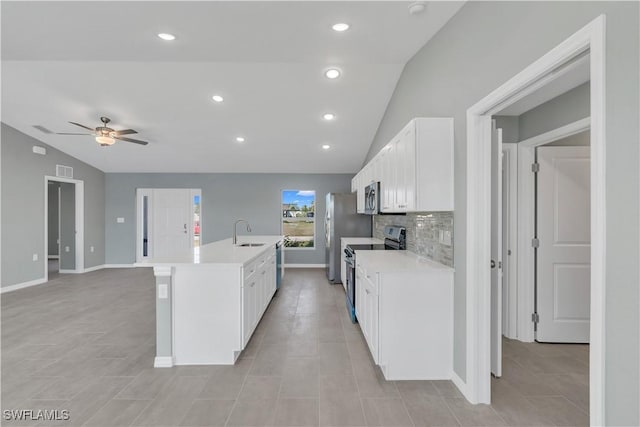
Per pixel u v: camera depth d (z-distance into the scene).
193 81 3.67
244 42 2.68
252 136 5.26
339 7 2.18
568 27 1.27
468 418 1.88
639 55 0.98
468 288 2.08
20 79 3.62
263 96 4.00
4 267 4.92
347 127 4.91
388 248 3.92
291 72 3.48
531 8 1.49
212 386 2.23
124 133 4.33
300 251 7.20
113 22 2.36
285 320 3.64
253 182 7.20
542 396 2.12
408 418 1.88
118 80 3.65
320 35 2.58
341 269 5.52
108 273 6.49
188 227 7.25
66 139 5.48
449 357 2.33
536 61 1.44
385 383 2.28
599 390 1.10
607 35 1.08
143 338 3.09
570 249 2.98
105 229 7.16
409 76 3.21
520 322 3.05
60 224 6.58
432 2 2.12
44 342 2.99
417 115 2.99
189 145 5.66
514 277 3.07
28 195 5.31
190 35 2.56
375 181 3.96
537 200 3.00
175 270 2.57
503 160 3.09
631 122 1.00
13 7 2.16
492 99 1.80
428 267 2.38
